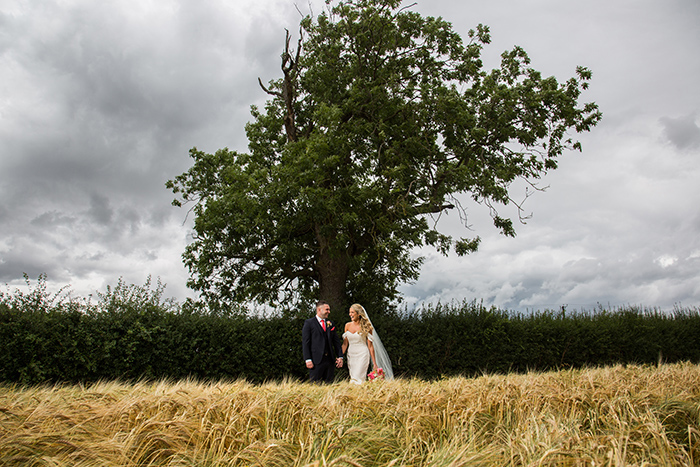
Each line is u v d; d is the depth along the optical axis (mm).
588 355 14883
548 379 6250
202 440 3514
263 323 11984
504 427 4441
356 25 16750
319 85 16906
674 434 4133
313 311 12453
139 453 3250
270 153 18109
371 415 4332
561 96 15797
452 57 17375
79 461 3025
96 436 3402
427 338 13102
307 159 14227
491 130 16562
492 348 13570
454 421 4262
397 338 12898
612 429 4105
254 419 3982
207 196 17047
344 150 15508
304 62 17203
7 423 3365
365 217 15641
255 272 16297
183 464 3184
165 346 10445
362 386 5488
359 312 9305
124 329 10219
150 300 11188
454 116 15672
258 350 11445
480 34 17219
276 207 14789
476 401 4871
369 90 16359
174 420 3617
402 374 12484
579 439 3500
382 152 16578
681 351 16562
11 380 9188
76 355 9617
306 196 14086
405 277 17719
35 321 9500
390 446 3695
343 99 17016
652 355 15898
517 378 6559
